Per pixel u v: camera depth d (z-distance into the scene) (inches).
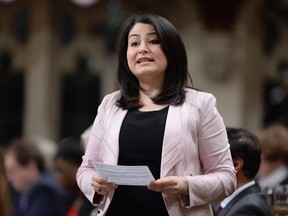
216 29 829.8
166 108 223.0
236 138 284.4
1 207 309.9
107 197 221.6
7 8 887.1
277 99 863.7
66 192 437.7
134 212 219.1
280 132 410.3
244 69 839.1
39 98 885.8
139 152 218.1
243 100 840.3
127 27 232.7
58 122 893.8
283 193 294.8
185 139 217.9
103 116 231.1
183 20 844.6
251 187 283.7
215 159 223.8
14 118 901.2
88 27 890.7
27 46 892.6
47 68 884.6
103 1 885.2
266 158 404.8
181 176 215.5
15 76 898.7
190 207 217.0
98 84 892.0
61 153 434.3
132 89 232.2
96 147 230.2
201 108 223.6
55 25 889.5
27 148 467.8
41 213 426.0
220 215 276.1
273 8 865.5
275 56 868.6
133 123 221.8
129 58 227.9
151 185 208.5
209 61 827.4
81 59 893.8
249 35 842.8
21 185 468.1
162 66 225.9
